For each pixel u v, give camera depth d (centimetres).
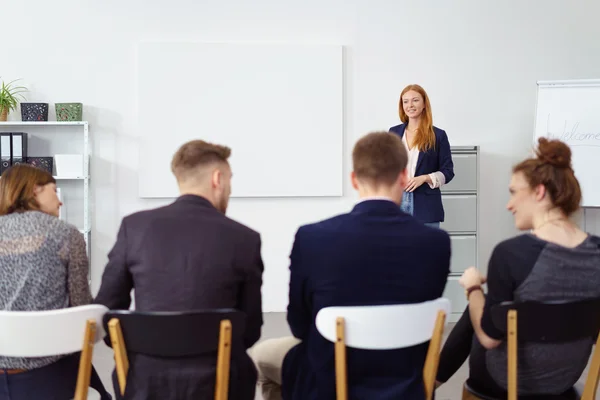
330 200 526
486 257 533
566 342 196
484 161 531
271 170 518
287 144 518
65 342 196
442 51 524
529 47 529
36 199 229
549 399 203
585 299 191
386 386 191
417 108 420
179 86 511
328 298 192
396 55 523
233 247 198
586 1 530
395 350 191
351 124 523
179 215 200
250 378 204
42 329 192
